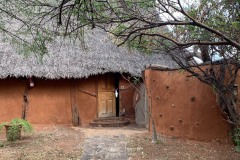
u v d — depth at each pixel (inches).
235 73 263.1
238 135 267.9
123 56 479.5
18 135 363.6
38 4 165.3
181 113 363.3
